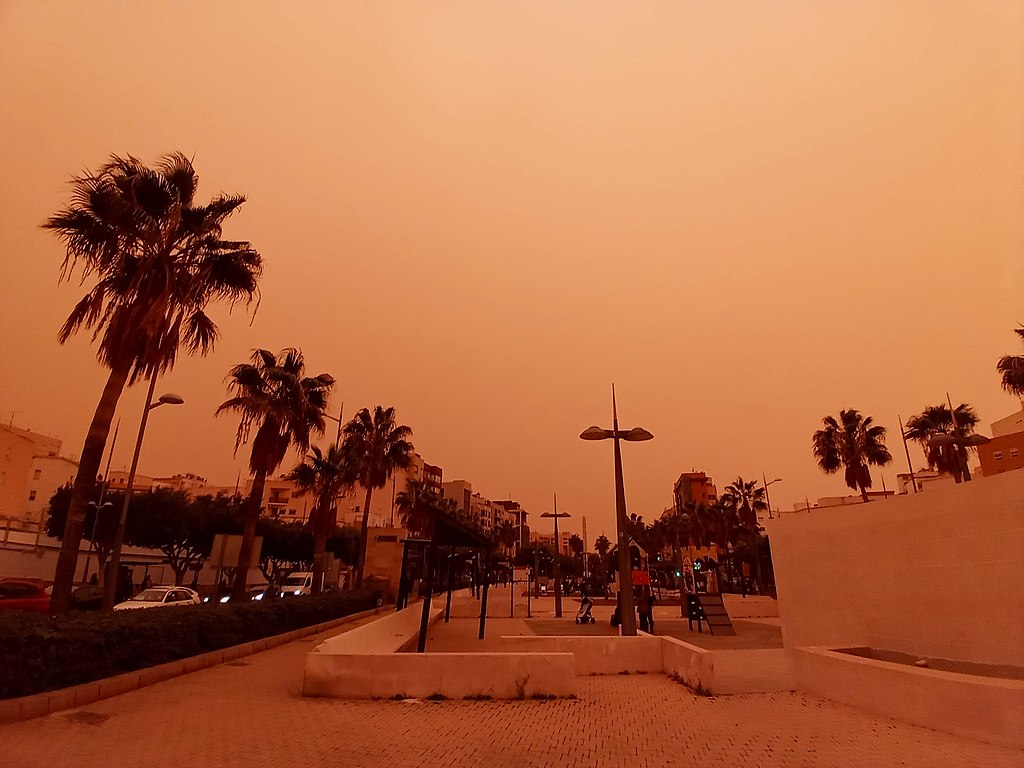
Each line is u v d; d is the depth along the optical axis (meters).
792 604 13.94
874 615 11.90
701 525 74.00
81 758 6.28
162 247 14.63
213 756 6.52
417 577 46.62
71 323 13.87
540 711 9.27
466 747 7.19
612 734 7.87
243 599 20.91
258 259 16.70
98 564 42.81
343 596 27.73
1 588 20.03
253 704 9.32
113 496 40.44
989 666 9.60
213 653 13.45
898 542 11.46
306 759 6.54
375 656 10.17
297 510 89.25
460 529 14.54
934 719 7.70
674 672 12.43
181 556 50.50
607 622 29.38
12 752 6.34
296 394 23.53
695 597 26.05
